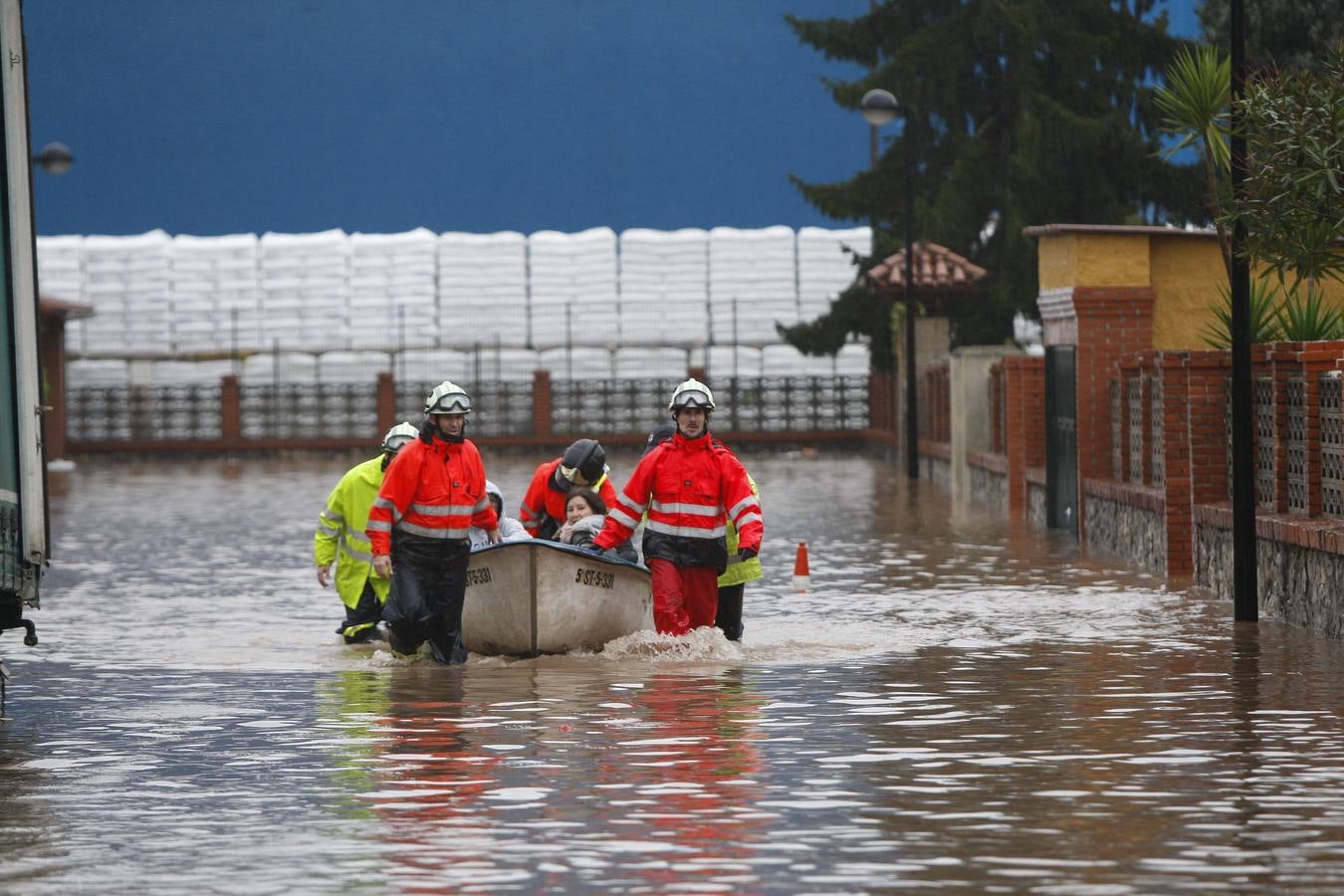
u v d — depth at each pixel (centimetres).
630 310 15575
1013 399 8438
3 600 3369
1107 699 3500
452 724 3309
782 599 5266
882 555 6556
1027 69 11625
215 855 2364
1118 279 6869
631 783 2772
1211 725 3212
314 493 10788
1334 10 8512
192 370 15612
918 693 3603
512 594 4162
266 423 15600
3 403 3262
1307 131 4569
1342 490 4478
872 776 2803
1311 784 2722
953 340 12331
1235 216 4600
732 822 2509
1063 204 11706
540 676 3906
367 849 2388
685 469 4162
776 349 15425
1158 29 11875
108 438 15588
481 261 15625
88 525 8431
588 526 4391
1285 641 4262
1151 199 11762
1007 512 8500
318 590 5722
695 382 4166
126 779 2856
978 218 12131
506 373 15512
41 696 3706
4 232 3262
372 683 3850
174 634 4716
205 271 15700
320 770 2906
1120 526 6438
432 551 4131
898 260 11962
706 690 3672
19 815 2603
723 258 15562
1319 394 4588
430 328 15588
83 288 15688
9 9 3266
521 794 2698
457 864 2306
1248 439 4562
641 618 4278
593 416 15500
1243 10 4659
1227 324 5519
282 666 4138
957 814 2542
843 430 15250
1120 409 6662
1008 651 4188
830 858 2314
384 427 15512
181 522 8581
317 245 15688
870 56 12688
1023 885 2183
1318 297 5556
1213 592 5288
